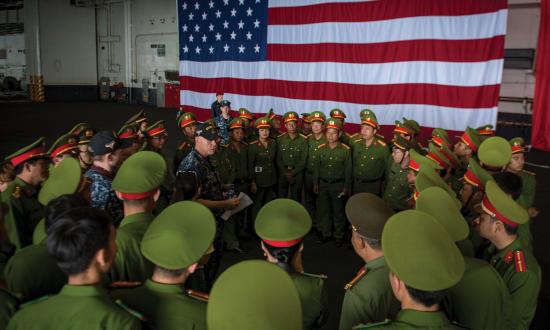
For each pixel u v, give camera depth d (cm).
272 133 642
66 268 133
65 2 2527
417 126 568
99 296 136
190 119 536
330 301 396
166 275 155
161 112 2086
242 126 540
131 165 213
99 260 138
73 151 385
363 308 175
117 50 2553
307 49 862
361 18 803
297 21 867
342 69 832
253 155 554
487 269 178
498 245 213
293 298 103
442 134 466
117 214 274
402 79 779
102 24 2597
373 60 801
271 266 106
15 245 270
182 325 148
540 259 487
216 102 952
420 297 128
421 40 755
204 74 1009
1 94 2639
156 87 2375
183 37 1034
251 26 924
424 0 745
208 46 993
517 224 202
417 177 241
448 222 187
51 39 2530
